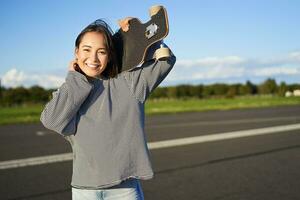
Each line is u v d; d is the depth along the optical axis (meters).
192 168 7.05
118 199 2.21
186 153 8.59
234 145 9.59
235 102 42.53
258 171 6.74
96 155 2.14
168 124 15.76
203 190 5.60
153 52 2.24
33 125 17.67
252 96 68.81
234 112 23.44
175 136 11.48
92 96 2.19
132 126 2.19
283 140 10.30
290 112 22.06
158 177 6.39
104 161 2.14
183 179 6.25
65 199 5.32
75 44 2.26
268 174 6.50
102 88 2.21
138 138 2.20
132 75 2.24
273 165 7.21
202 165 7.29
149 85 2.25
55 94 2.12
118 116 2.17
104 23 2.28
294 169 6.85
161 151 8.93
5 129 15.84
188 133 12.16
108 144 2.14
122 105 2.19
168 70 2.28
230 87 68.25
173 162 7.61
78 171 2.20
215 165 7.27
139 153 2.19
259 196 5.25
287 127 13.18
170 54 2.20
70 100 2.09
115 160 2.14
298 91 63.31
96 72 2.22
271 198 5.15
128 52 2.25
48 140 11.46
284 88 65.19
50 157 8.41
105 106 2.17
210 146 9.50
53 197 5.42
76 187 2.21
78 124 2.16
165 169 6.99
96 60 2.20
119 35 2.30
